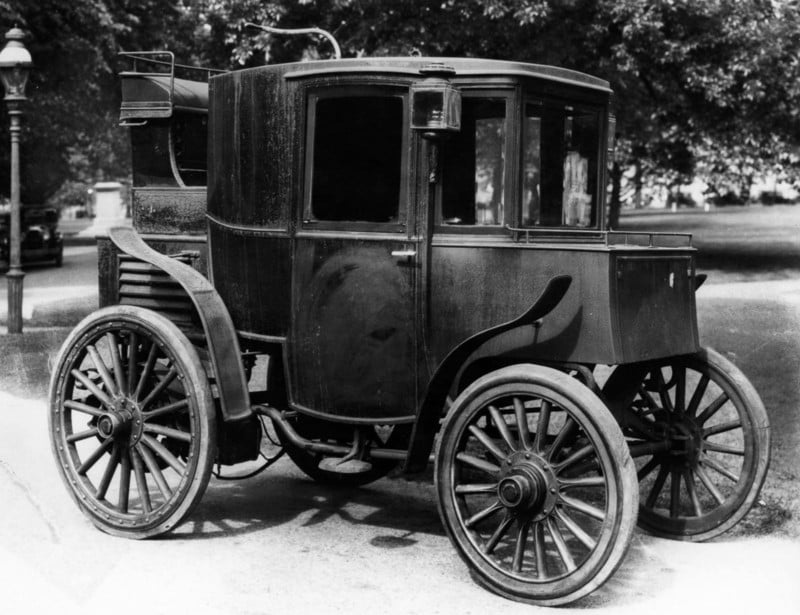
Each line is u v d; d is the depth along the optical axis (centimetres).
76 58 2291
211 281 517
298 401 477
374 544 477
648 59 1520
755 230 2238
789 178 1739
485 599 402
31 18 2173
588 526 514
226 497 568
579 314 407
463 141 434
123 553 457
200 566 439
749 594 409
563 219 461
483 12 1296
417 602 397
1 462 607
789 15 1555
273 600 397
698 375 793
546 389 393
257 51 1447
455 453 417
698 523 484
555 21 1380
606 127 484
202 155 577
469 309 429
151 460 481
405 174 440
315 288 462
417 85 405
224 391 471
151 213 546
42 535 480
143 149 559
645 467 510
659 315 435
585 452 389
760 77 1558
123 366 522
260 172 482
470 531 415
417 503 559
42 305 1588
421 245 436
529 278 416
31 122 2478
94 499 491
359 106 451
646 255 426
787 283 1341
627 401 484
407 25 1341
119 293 527
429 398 428
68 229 5241
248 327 494
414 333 441
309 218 466
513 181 427
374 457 472
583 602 400
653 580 427
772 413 657
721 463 575
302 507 547
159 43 2450
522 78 428
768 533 496
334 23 1393
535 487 394
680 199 3756
